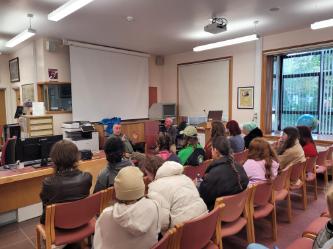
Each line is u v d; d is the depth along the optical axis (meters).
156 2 3.73
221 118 6.22
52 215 1.79
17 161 3.08
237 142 3.66
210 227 1.68
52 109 5.87
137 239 1.30
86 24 4.70
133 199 1.27
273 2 3.76
